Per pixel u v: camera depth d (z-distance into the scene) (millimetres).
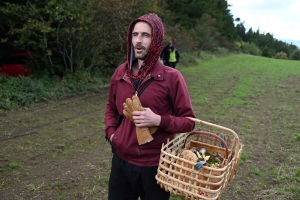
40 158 4645
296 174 4168
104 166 4430
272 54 66125
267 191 3754
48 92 8547
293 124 6473
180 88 1998
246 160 4648
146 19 1916
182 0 32375
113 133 2193
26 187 3797
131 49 2043
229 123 6617
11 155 4707
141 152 2027
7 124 6191
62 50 10922
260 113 7492
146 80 1979
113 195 2275
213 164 1972
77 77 10375
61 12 9188
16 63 11117
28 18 9617
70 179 4027
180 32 23094
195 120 2000
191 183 1794
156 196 2092
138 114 1881
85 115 7098
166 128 1928
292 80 13062
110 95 2309
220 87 11188
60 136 5629
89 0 9719
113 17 10242
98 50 11156
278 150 5082
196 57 23156
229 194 3699
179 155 1946
